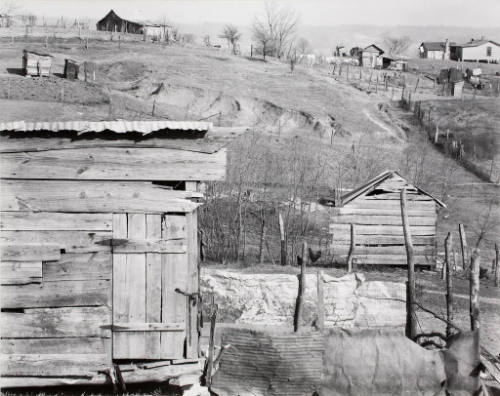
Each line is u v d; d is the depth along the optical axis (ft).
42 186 51.19
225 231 127.65
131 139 51.65
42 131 51.03
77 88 201.98
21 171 50.96
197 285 52.49
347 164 197.06
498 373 53.52
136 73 260.83
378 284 84.53
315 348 48.44
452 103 277.44
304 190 155.53
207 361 52.06
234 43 395.55
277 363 48.11
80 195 51.31
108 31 364.58
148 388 52.16
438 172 202.28
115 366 51.19
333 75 334.03
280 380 48.11
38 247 50.83
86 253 51.29
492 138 231.30
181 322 51.83
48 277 51.06
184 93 242.78
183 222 51.98
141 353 51.55
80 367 50.96
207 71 279.49
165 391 51.78
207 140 52.29
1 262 50.78
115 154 51.52
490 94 329.72
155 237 51.75
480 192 183.93
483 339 77.05
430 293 99.04
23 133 50.96
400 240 126.00
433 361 48.70
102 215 51.42
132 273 51.55
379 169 196.34
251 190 145.79
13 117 158.40
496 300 98.22
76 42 308.60
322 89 281.54
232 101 243.40
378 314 82.58
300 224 132.16
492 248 145.89
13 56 251.60
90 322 51.26
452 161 214.48
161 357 51.67
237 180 149.89
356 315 82.33
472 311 53.21
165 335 51.70
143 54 294.66
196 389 50.44
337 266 116.67
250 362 48.39
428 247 126.62
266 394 48.16
